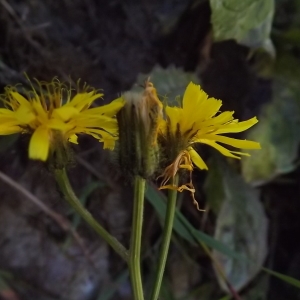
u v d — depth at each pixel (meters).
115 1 0.21
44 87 0.20
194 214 0.21
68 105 0.09
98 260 0.22
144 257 0.20
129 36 0.21
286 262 0.22
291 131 0.20
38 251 0.21
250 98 0.20
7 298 0.20
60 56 0.20
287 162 0.20
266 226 0.21
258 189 0.21
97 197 0.21
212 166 0.20
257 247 0.20
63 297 0.21
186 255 0.20
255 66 0.20
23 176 0.21
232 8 0.18
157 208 0.16
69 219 0.21
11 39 0.20
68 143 0.10
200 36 0.21
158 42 0.22
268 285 0.22
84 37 0.21
